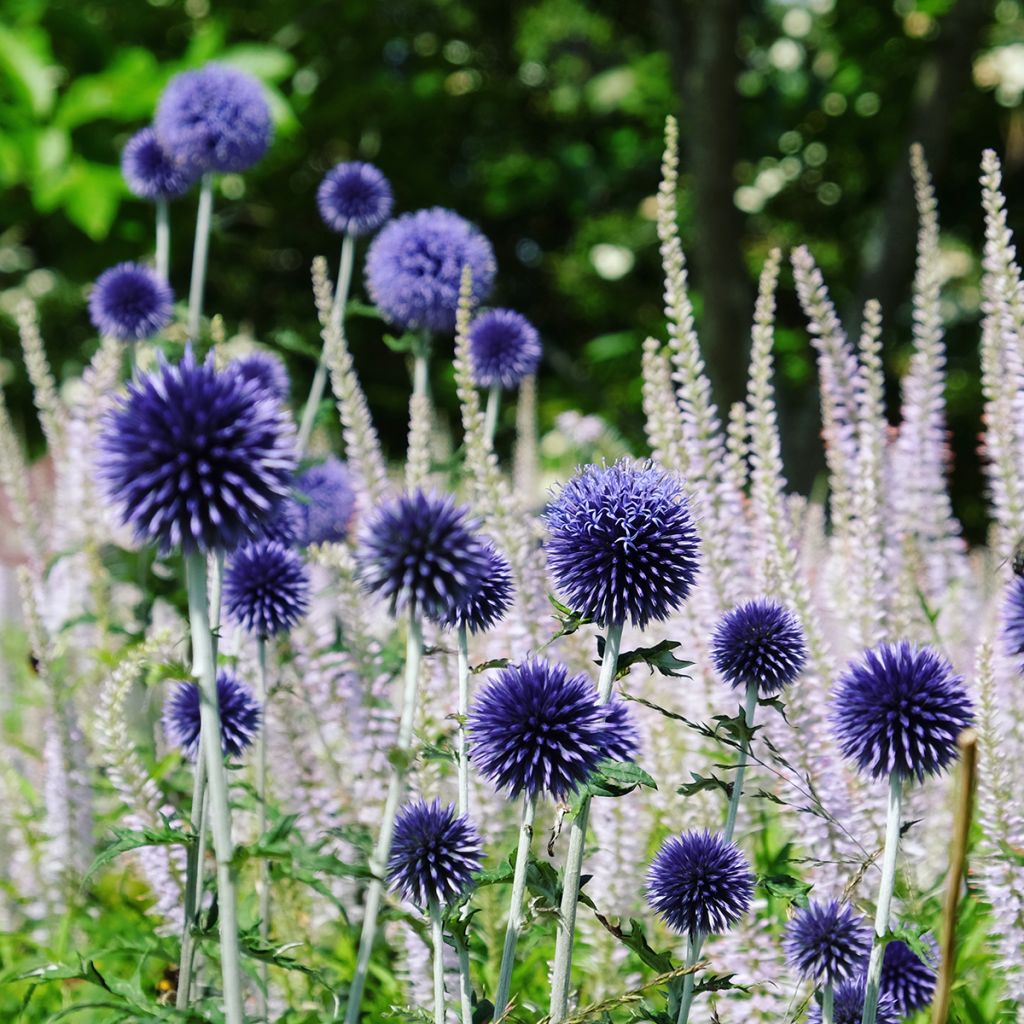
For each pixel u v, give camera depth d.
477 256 1.02
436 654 0.84
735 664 0.72
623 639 0.88
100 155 2.19
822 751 0.78
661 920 0.71
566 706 0.66
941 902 0.79
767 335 0.87
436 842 0.66
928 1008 0.73
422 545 0.63
